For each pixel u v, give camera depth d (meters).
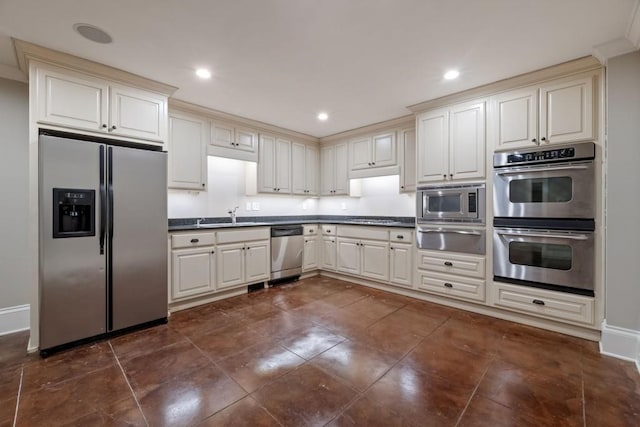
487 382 1.76
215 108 3.38
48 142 2.09
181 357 2.06
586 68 2.28
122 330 2.46
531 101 2.52
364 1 1.63
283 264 3.92
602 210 2.23
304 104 3.26
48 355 2.09
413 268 3.36
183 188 3.25
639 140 1.99
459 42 2.05
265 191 4.10
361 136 4.25
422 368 1.91
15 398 1.62
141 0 1.61
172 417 1.47
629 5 1.66
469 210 2.89
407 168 3.77
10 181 2.51
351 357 2.05
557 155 2.39
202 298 3.17
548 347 2.19
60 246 2.15
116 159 2.38
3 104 2.47
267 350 2.15
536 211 2.50
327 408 1.54
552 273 2.44
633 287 2.02
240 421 1.44
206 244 3.15
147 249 2.56
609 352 2.09
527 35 1.96
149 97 2.64
